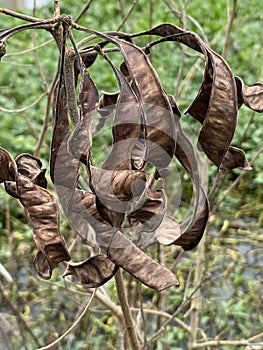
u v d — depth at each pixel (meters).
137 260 0.39
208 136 0.40
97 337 1.30
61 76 0.42
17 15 0.44
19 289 1.46
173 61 2.61
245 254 1.63
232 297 1.42
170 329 1.30
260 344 0.92
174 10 0.99
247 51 2.67
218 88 0.40
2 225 1.77
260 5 2.96
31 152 2.05
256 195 1.90
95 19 3.28
